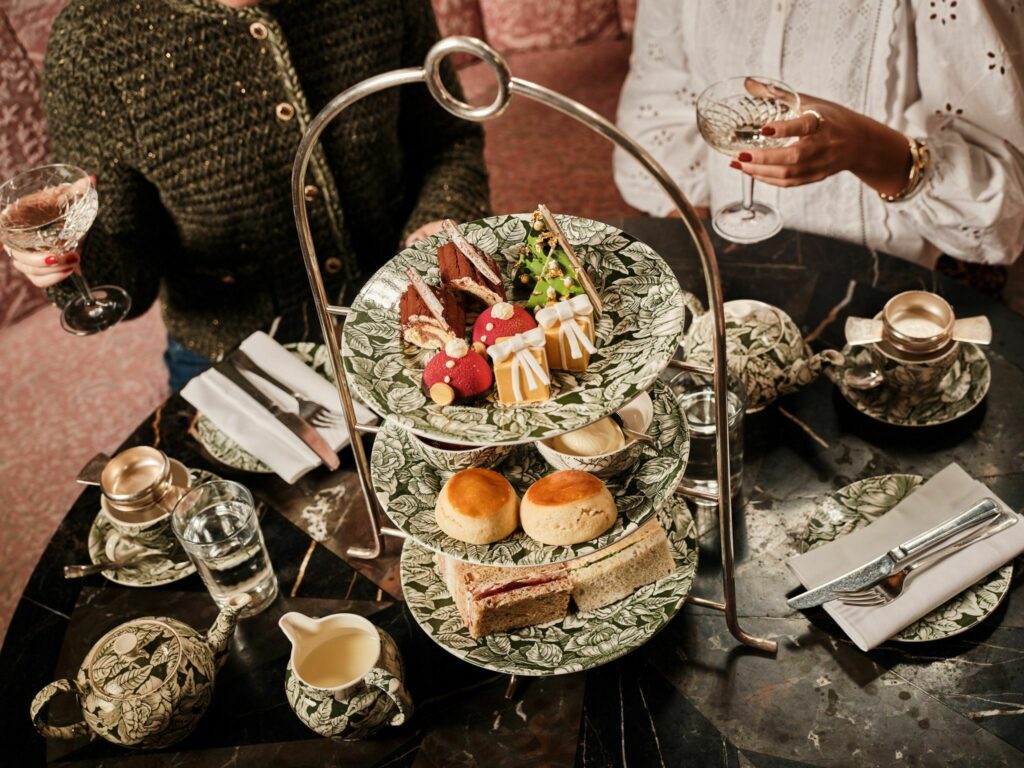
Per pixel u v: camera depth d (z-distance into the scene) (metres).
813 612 0.89
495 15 2.39
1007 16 1.27
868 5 1.32
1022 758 0.76
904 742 0.79
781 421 1.05
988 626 0.85
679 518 0.92
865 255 1.23
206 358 1.51
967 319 1.00
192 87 1.24
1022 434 1.00
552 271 0.74
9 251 1.15
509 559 0.74
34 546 1.90
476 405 0.69
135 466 1.02
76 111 1.27
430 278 0.79
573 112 0.59
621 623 0.85
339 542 1.00
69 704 0.89
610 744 0.81
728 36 1.45
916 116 1.37
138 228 1.37
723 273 1.23
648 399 0.84
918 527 0.91
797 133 1.07
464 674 0.87
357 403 1.10
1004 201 1.32
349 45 1.30
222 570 0.89
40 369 2.26
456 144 1.55
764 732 0.81
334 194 1.35
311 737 0.84
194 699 0.82
